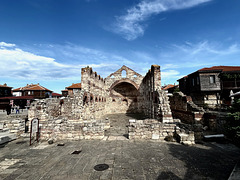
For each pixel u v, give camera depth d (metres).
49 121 8.87
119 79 26.95
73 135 8.65
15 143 7.96
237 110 6.43
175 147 7.10
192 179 4.28
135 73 27.23
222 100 22.84
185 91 29.50
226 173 4.62
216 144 7.57
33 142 8.10
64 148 7.07
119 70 27.16
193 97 26.23
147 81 19.91
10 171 4.80
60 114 16.36
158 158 5.80
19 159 5.79
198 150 6.69
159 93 12.13
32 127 7.77
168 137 8.20
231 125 6.50
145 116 21.47
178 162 5.43
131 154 6.23
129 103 28.50
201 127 8.30
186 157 5.89
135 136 8.56
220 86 23.16
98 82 20.36
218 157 5.89
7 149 6.98
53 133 8.59
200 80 23.69
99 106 20.89
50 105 13.52
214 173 4.62
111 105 27.69
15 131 9.09
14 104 34.09
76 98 13.38
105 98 26.02
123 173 4.63
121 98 28.66
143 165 5.19
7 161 5.61
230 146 7.23
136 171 4.75
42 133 8.67
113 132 10.70
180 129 8.30
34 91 39.72
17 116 17.56
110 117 20.81
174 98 17.08
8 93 40.44
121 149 6.86
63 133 8.66
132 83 27.06
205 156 5.99
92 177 4.39
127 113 26.97
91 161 5.55
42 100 11.41
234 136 6.51
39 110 10.73
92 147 7.17
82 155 6.15
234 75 22.02
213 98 24.22
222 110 17.31
